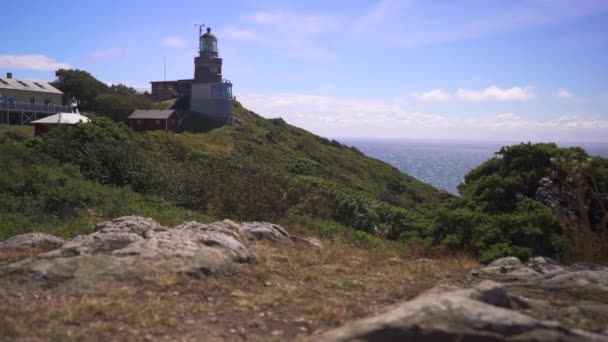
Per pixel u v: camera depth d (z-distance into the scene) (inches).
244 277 217.0
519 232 317.7
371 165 2321.6
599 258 285.1
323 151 2375.7
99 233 268.1
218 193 512.1
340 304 189.6
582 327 162.9
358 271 253.0
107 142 767.1
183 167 791.7
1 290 184.5
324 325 167.8
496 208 370.0
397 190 1940.2
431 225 378.3
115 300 177.6
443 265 283.0
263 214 474.6
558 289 217.0
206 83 2642.7
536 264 279.9
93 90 2728.8
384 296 205.2
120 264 207.2
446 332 135.4
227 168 581.9
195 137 1927.9
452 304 146.1
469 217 350.9
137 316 165.9
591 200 333.1
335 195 674.8
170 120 2309.3
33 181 538.0
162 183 637.9
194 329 160.9
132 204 513.3
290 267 246.4
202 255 222.2
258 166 560.4
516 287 224.1
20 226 387.2
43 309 168.1
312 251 292.4
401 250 378.0
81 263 204.1
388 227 580.4
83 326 156.9
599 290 209.8
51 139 784.3
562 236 314.7
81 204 484.7
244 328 163.8
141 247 227.8
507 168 396.8
